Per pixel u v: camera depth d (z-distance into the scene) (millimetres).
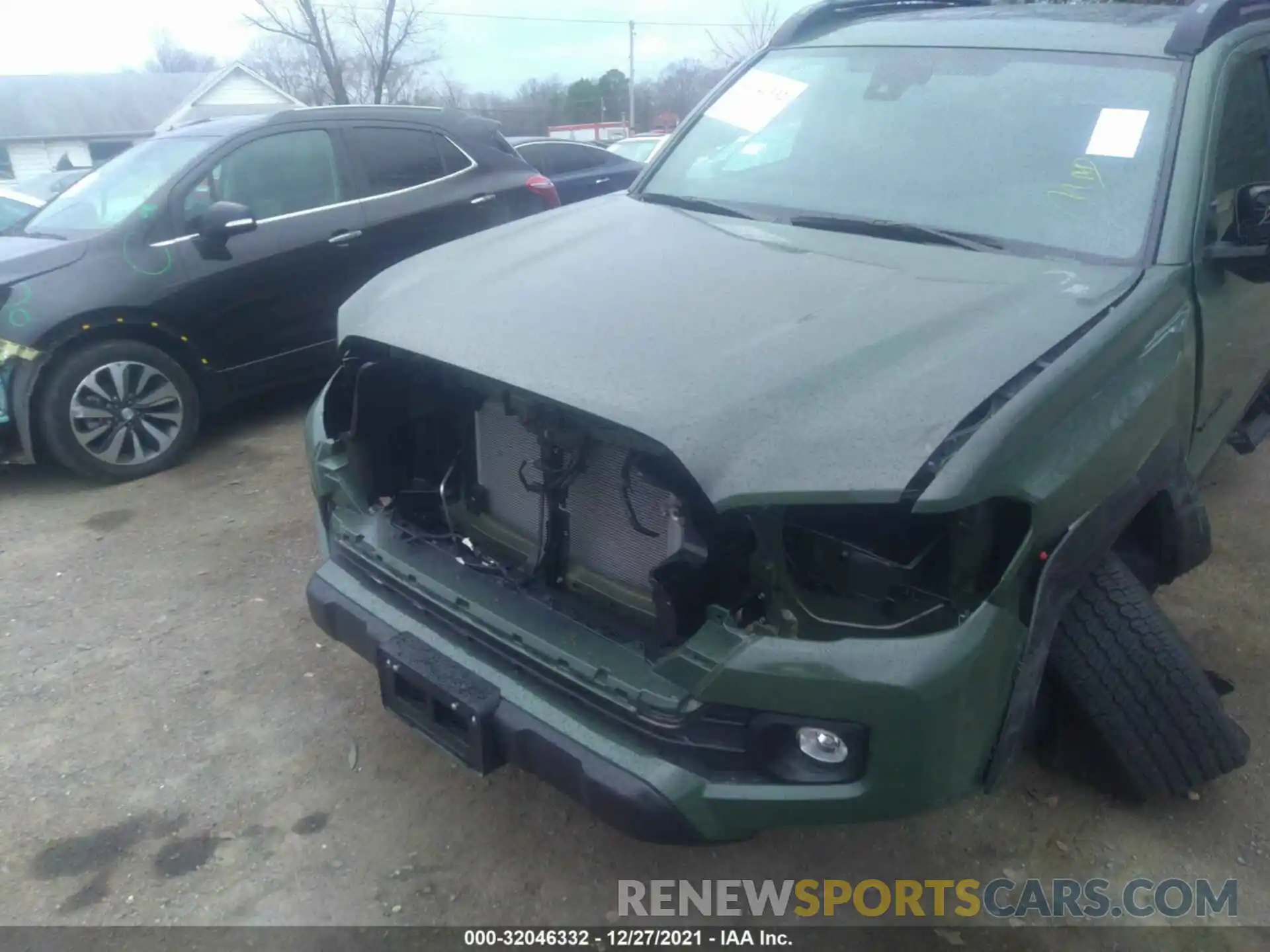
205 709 3266
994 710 2104
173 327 4984
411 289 2797
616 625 2334
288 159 5445
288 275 5344
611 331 2352
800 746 2080
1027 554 2074
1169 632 2533
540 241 3088
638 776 2084
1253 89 3227
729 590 2117
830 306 2426
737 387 2098
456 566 2564
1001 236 2877
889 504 1931
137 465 5016
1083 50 3217
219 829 2781
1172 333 2580
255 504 4730
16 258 4684
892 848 2766
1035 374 2162
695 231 3064
